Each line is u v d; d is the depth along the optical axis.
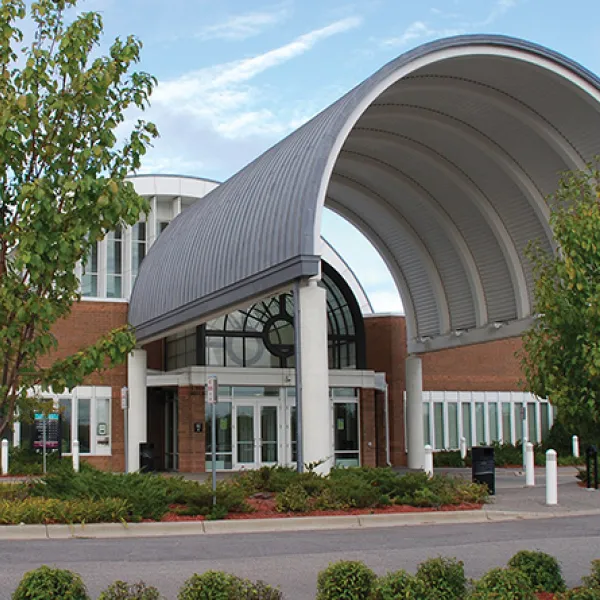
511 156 29.34
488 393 41.81
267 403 35.47
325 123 22.73
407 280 37.75
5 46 11.03
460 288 35.19
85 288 48.19
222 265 25.22
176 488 18.48
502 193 30.95
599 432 10.99
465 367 41.50
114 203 10.70
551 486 20.64
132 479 18.27
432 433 40.28
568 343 10.96
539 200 29.55
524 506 20.27
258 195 24.22
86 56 11.16
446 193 32.69
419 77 25.39
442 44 22.97
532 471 25.80
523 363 11.81
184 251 29.23
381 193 34.50
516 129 28.03
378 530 16.58
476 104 27.47
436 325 36.50
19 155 10.81
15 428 34.16
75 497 17.36
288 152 24.03
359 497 18.48
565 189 13.21
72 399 35.47
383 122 28.92
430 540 15.07
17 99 10.42
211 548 14.12
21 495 17.86
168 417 38.00
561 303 10.92
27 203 10.24
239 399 35.09
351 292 36.88
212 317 27.22
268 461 35.19
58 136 11.10
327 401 20.95
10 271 10.98
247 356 36.31
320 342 20.98
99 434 35.69
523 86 25.86
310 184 21.31
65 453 35.19
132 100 11.84
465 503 19.77
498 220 31.64
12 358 10.97
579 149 27.25
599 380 10.61
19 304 10.37
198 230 28.66
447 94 27.00
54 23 11.53
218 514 16.97
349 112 21.77
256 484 20.03
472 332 34.44
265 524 16.81
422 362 40.53
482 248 33.41
